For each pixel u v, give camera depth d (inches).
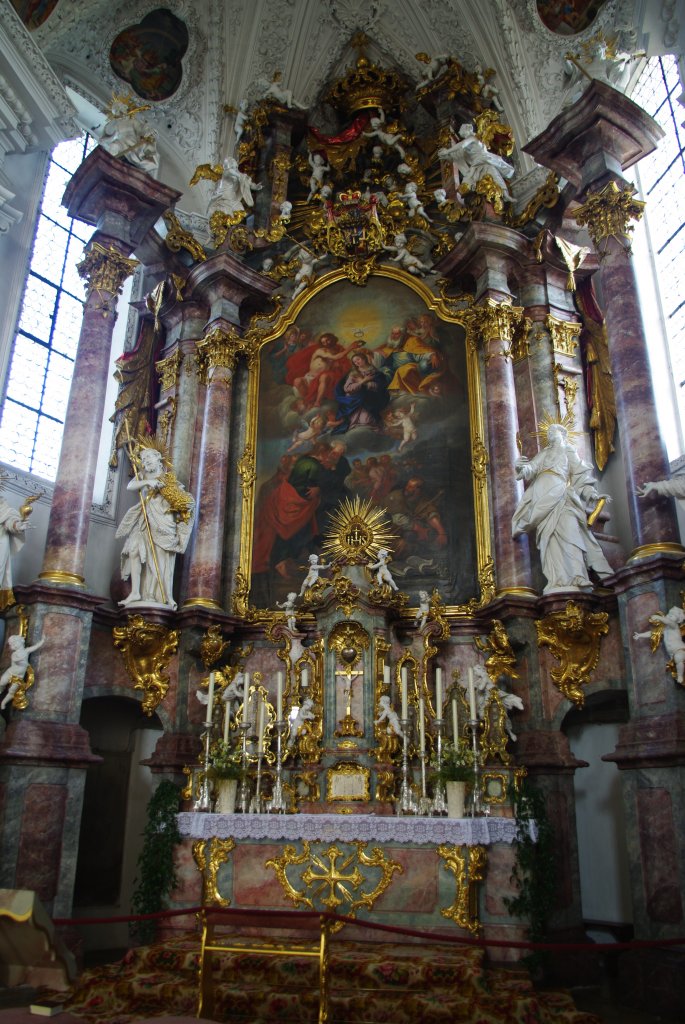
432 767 385.1
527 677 406.0
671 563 357.4
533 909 330.3
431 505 468.4
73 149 567.2
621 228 432.5
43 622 394.6
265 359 529.3
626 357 409.4
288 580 469.7
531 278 510.9
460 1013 262.5
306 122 602.9
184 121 599.8
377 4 596.7
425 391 497.7
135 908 363.6
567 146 456.1
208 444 492.1
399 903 330.3
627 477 394.6
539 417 480.1
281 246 565.0
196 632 442.3
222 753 374.3
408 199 551.8
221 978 291.9
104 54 562.6
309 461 494.9
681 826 322.3
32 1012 205.5
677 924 317.7
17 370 498.3
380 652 407.8
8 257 489.4
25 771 366.9
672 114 499.2
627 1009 314.0
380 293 532.1
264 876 347.3
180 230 538.3
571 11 525.7
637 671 361.1
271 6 591.8
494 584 442.6
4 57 450.3
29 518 459.8
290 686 423.2
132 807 474.3
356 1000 269.4
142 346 529.7
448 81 575.2
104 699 466.9
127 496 518.0
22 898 186.4
